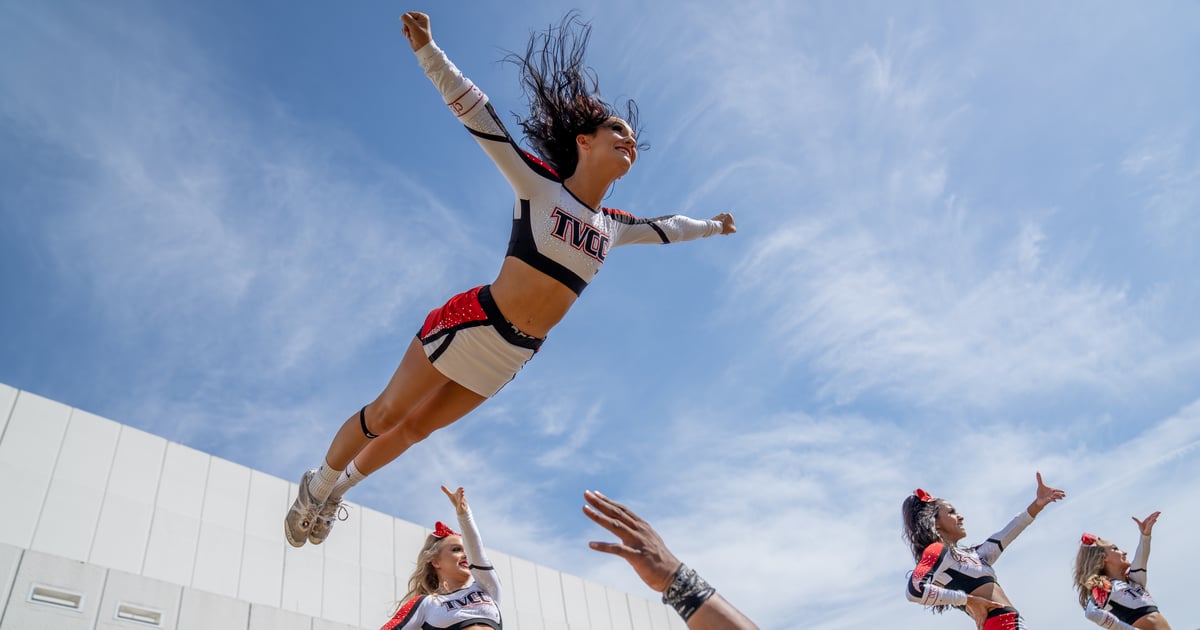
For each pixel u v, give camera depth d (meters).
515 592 13.88
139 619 8.85
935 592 6.14
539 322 4.09
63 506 9.95
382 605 12.02
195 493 11.20
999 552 6.58
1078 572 7.28
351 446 4.54
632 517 2.18
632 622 15.29
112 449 10.76
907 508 6.88
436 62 3.88
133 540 10.29
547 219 4.04
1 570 8.14
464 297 4.18
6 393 10.20
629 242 4.64
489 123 3.98
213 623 9.41
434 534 5.99
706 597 2.10
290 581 11.35
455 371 4.18
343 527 12.36
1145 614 6.73
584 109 4.38
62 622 8.27
